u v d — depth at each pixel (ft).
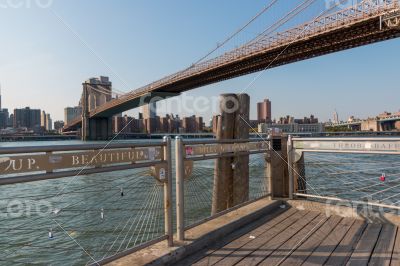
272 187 18.42
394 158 90.48
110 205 27.27
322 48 129.39
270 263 10.66
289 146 18.19
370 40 121.39
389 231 13.64
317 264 10.57
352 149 15.79
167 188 11.38
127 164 10.04
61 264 21.77
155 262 10.11
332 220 15.35
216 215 13.84
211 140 13.39
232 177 18.53
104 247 22.89
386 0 104.01
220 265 10.55
